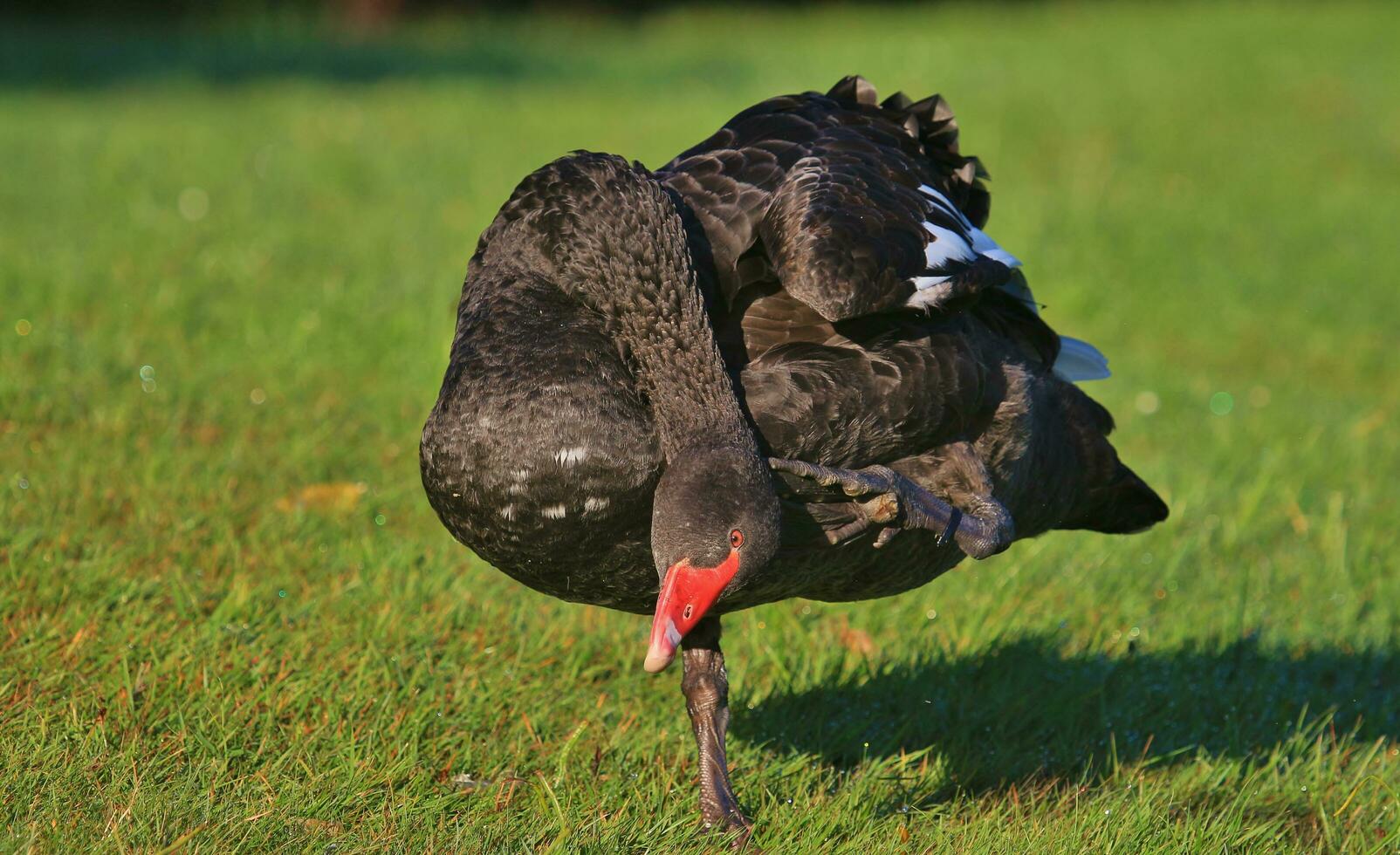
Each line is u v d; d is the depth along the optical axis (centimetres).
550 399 679
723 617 1091
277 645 933
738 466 670
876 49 4172
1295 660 1104
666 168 842
